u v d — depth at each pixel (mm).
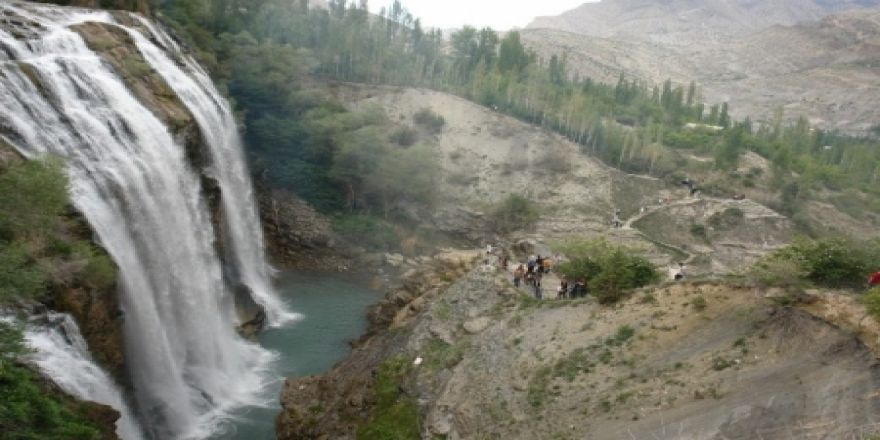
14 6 58969
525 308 47750
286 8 130125
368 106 114438
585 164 118812
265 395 52969
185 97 67688
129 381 44531
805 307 35312
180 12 96125
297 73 110500
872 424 27484
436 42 177125
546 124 133500
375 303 75125
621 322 41656
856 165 161750
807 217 114500
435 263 72250
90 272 39844
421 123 121062
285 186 96000
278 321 68625
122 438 39062
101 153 48594
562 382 38781
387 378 46969
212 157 68500
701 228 103125
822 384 30641
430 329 49594
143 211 50656
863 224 122000
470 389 41562
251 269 75875
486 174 113875
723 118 188250
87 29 60219
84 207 43688
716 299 39531
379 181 96438
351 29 133875
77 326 38125
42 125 45938
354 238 92000
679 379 35344
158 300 50969
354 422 44719
